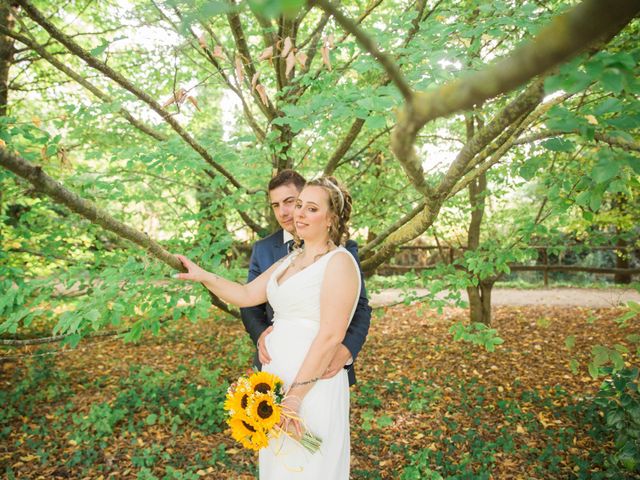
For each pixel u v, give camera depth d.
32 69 5.79
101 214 1.76
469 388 5.31
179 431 4.34
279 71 3.45
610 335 7.40
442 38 2.77
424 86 2.26
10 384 5.48
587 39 0.44
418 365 6.33
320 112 2.28
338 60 3.34
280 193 2.60
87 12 5.13
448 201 5.39
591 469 3.49
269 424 1.84
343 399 2.19
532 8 2.54
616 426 2.72
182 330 8.34
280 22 3.23
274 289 2.18
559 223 3.96
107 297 2.38
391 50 2.76
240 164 3.51
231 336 7.96
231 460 3.82
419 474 3.39
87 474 3.69
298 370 2.06
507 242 3.90
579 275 14.42
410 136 0.64
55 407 4.96
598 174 1.44
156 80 4.51
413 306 9.98
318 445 1.99
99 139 3.96
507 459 3.75
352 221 4.91
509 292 12.17
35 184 1.51
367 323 2.31
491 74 0.51
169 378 5.38
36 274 4.31
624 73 1.07
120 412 4.42
